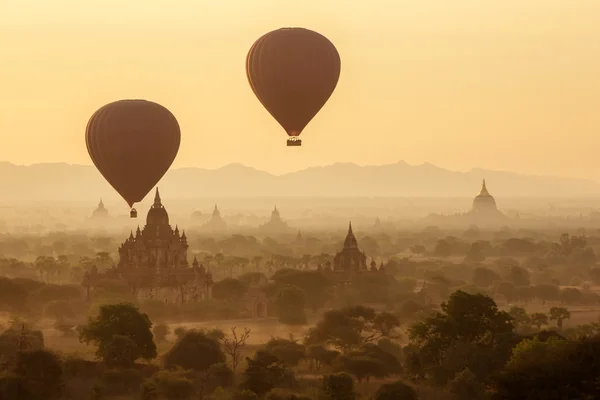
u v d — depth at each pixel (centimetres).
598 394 12912
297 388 18375
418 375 19012
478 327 19425
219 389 17838
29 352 18188
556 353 13938
